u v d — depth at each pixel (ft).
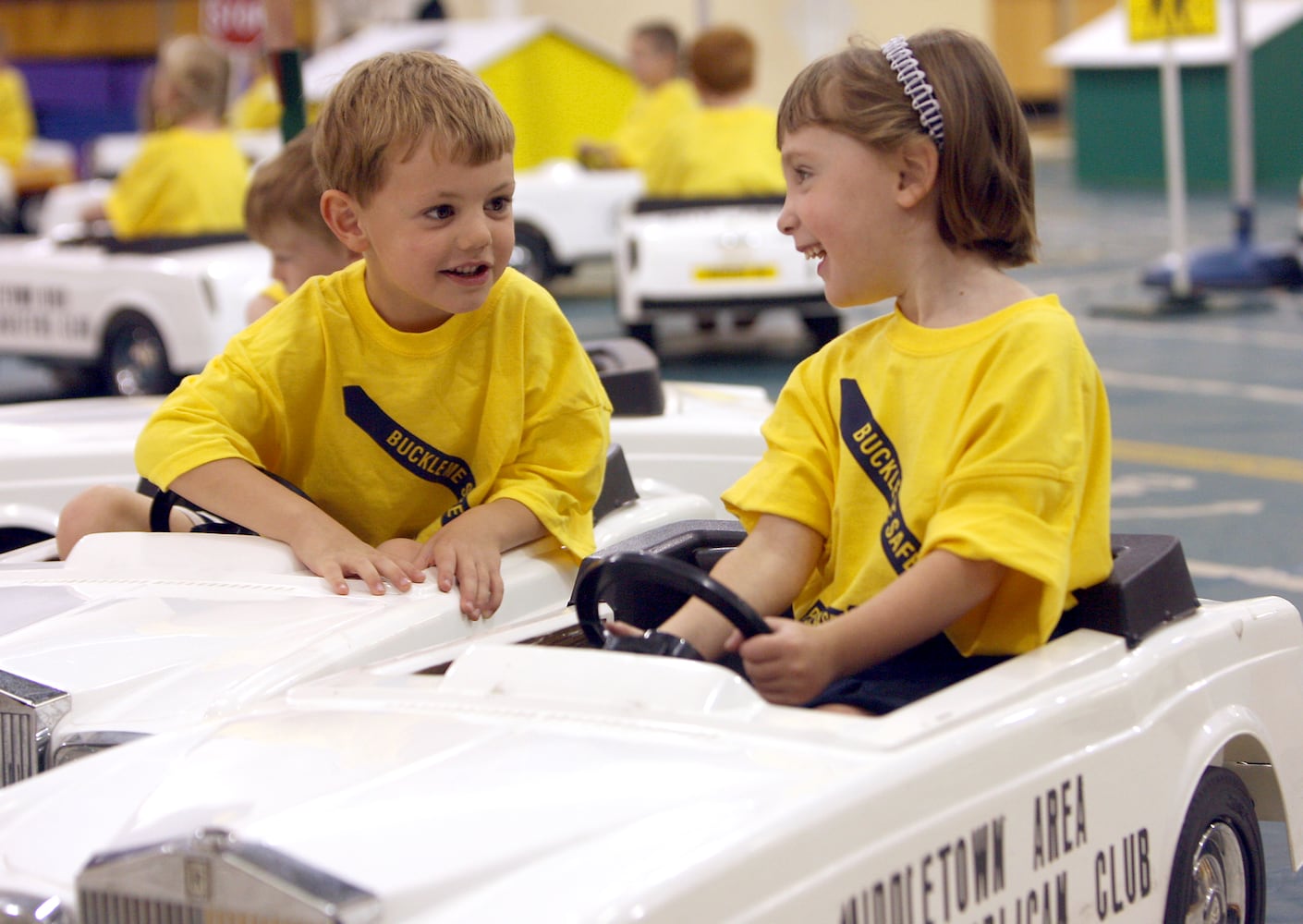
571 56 40.75
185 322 22.89
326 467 8.93
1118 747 6.44
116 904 5.11
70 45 63.05
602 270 45.24
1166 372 25.99
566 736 5.72
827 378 7.64
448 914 4.77
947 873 5.64
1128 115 57.21
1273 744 7.52
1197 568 15.31
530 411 8.84
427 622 7.71
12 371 30.63
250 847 4.89
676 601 7.95
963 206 7.11
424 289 8.21
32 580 8.14
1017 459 6.61
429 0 51.80
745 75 29.40
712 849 4.95
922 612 6.54
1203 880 7.20
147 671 7.00
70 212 37.11
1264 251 33.37
